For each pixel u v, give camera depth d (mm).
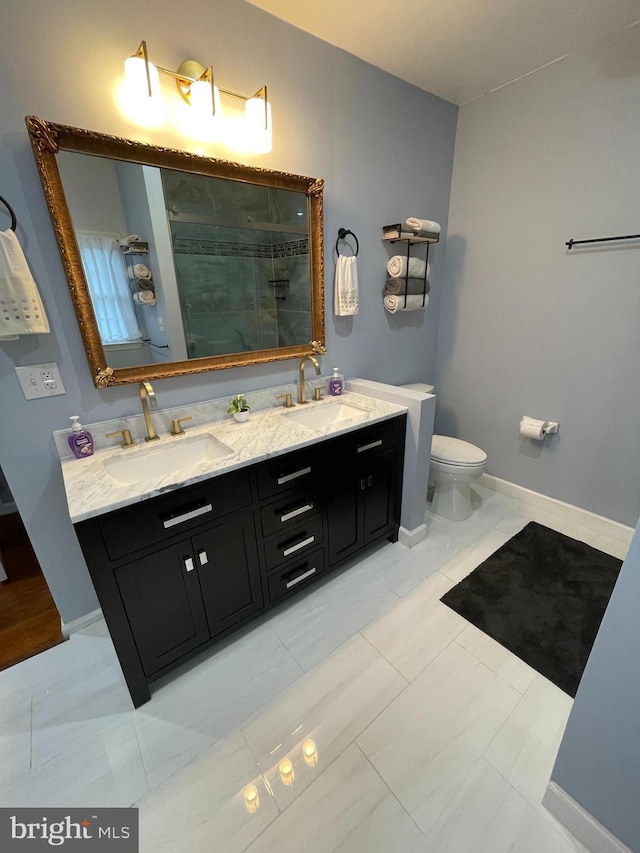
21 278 1133
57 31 1115
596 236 1894
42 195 1199
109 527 1080
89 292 1323
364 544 1923
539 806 1021
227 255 1610
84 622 1641
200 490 1240
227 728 1236
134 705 1305
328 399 2064
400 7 1449
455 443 2318
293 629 1587
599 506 2193
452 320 2629
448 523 2289
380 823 999
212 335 1647
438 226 2139
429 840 965
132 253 1386
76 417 1383
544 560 1956
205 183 1489
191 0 1295
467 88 2055
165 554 1223
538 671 1393
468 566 1925
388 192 2090
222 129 1463
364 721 1241
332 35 1611
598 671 810
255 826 1005
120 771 1132
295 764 1134
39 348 1294
